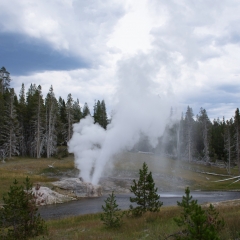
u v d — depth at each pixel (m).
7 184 33.91
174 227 13.41
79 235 14.06
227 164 70.12
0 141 62.72
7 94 72.69
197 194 39.94
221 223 11.47
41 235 14.27
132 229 14.39
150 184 18.61
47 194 32.16
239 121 59.25
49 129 66.44
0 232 14.17
